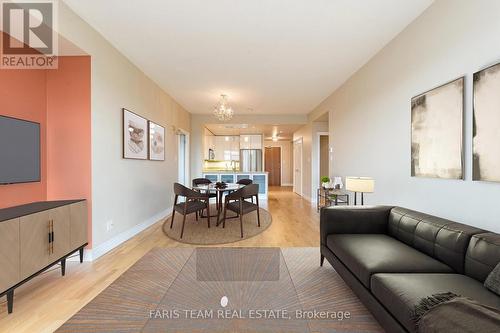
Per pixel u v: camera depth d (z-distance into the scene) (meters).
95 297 1.91
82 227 2.53
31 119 2.46
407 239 2.01
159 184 4.56
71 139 2.63
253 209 4.01
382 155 3.08
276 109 6.43
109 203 2.96
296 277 2.27
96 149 2.71
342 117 4.45
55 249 2.14
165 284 2.11
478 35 1.78
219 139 9.27
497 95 1.62
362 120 3.63
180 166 6.57
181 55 3.30
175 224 4.26
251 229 3.96
